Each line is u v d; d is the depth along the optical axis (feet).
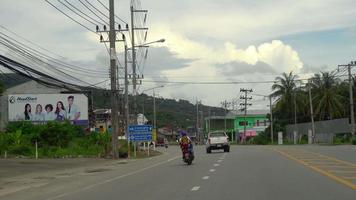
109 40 145.59
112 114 146.82
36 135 172.24
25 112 234.79
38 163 120.67
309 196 49.21
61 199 56.44
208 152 165.58
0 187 73.41
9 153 151.12
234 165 94.38
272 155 125.80
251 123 485.97
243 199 48.11
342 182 60.85
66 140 177.17
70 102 235.40
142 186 64.90
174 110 580.71
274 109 358.84
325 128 289.74
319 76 313.32
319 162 96.32
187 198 50.11
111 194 58.18
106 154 156.87
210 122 492.13
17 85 253.65
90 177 85.87
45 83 139.23
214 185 61.16
